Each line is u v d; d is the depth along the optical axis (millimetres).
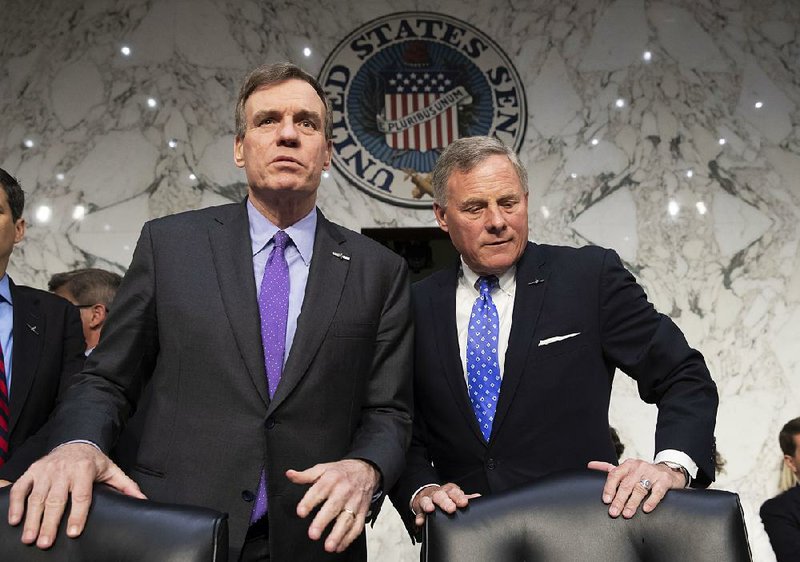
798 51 4730
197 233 1739
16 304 2596
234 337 1615
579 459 1883
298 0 4730
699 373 1877
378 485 1544
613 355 1959
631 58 4707
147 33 4668
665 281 4445
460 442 1931
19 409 2461
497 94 4656
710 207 4539
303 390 1611
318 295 1694
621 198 4543
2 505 1269
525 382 1904
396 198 4516
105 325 1681
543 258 2051
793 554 3088
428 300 2076
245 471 1553
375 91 4633
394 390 1778
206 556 1203
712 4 4773
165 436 1589
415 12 4738
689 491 1364
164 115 4586
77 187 4484
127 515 1253
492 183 1937
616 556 1329
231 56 4664
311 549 1582
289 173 1697
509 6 4770
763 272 4457
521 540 1357
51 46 4637
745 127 4637
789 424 3594
